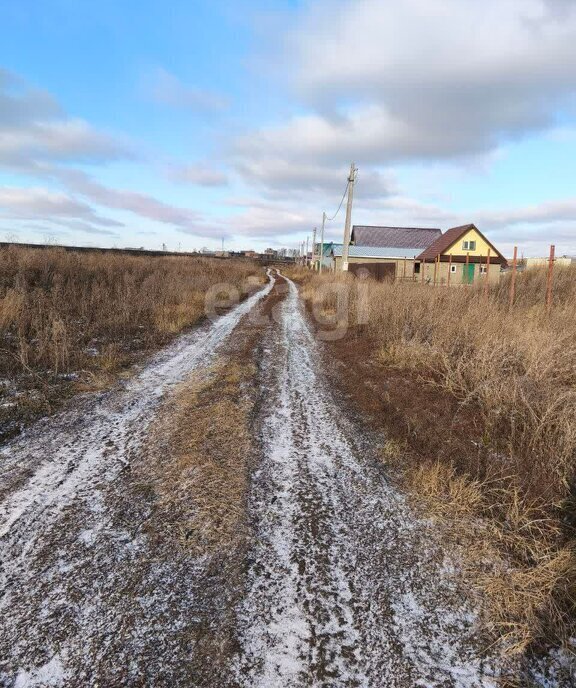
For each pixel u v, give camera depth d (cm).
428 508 341
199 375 694
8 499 334
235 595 248
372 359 822
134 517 317
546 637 227
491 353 612
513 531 311
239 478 377
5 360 664
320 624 232
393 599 250
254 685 197
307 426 505
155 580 257
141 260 2106
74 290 1121
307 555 284
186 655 210
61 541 288
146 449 426
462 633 229
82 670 201
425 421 510
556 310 880
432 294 1052
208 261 3772
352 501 349
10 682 193
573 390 522
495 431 468
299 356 873
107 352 776
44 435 452
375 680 202
